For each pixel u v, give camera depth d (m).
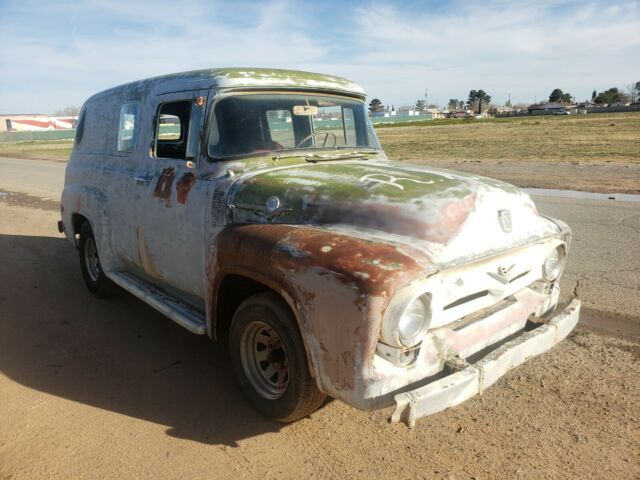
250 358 3.57
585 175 14.65
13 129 97.31
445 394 2.70
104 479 2.98
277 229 3.24
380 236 2.99
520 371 4.06
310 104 4.33
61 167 22.12
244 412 3.64
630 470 2.98
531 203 3.71
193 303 4.32
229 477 2.99
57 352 4.59
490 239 3.14
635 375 3.95
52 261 7.44
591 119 61.81
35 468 3.07
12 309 5.60
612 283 5.81
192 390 3.94
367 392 2.68
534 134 37.03
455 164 18.47
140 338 4.88
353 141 4.71
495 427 3.39
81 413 3.63
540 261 3.59
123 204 4.83
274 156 3.97
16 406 3.73
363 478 2.96
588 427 3.37
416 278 2.68
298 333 3.06
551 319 3.43
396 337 2.64
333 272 2.75
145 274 5.00
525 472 2.98
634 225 8.43
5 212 11.31
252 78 3.98
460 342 3.04
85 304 5.75
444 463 3.07
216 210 3.71
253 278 3.21
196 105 3.97
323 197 3.29
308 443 3.28
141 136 4.70
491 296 3.20
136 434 3.39
